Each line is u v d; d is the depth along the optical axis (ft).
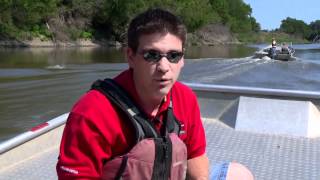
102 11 196.03
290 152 12.64
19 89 56.80
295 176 11.02
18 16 165.07
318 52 197.77
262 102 14.78
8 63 91.81
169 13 5.56
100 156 5.44
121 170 5.61
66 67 86.79
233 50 200.44
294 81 78.84
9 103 46.96
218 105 15.56
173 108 6.15
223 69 90.38
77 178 5.31
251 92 15.05
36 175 10.61
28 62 95.20
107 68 86.99
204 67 93.40
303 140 13.60
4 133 34.71
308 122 14.12
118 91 5.58
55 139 12.66
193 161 6.79
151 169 5.65
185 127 6.35
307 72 90.68
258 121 14.48
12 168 10.87
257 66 97.66
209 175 7.59
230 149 12.76
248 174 7.68
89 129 5.32
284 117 14.35
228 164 7.88
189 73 83.87
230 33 337.52
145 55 5.41
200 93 15.67
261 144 13.23
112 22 197.88
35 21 168.04
